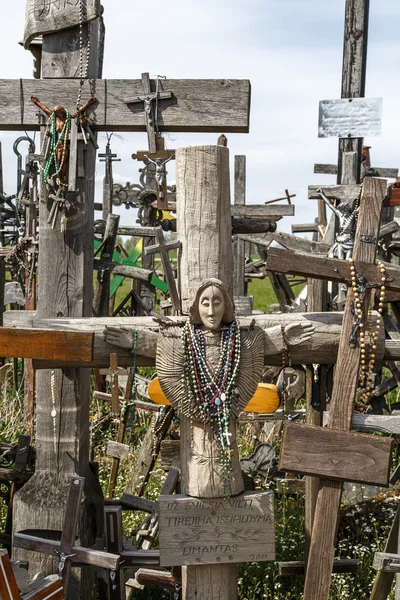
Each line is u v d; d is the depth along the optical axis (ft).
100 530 17.99
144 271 22.86
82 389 17.26
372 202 15.38
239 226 17.13
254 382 15.26
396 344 15.53
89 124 16.79
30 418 30.63
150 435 23.34
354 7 27.94
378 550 20.83
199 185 15.29
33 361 15.58
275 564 19.94
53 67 16.84
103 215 36.42
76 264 16.98
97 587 18.44
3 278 29.50
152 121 16.58
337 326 15.67
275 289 37.86
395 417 15.20
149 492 23.90
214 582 15.48
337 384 15.29
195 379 14.84
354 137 28.27
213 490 15.05
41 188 16.99
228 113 16.46
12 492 19.03
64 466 17.10
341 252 25.45
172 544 15.17
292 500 23.26
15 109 16.87
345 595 18.94
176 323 15.25
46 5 16.58
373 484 15.08
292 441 15.07
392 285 15.30
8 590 13.29
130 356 15.53
